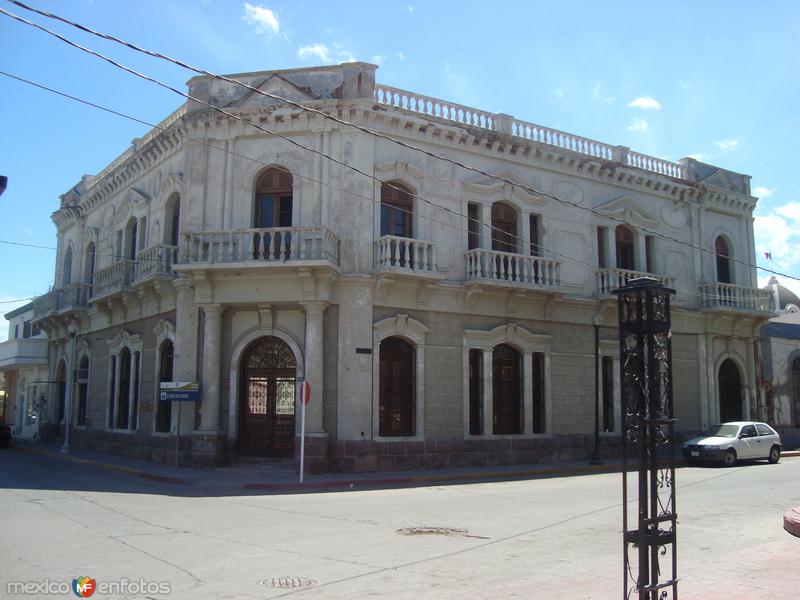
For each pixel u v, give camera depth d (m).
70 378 28.45
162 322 22.92
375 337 20.41
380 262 20.33
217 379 20.30
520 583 7.66
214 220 21.25
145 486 17.12
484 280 21.59
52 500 14.20
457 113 23.16
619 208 26.28
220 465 19.92
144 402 24.00
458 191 22.69
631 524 11.77
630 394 6.46
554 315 24.06
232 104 21.55
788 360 31.45
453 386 21.70
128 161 26.67
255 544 9.79
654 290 6.39
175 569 8.18
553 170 24.89
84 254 31.61
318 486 17.33
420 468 20.59
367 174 20.75
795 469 22.06
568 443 23.73
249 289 20.11
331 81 21.34
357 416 19.83
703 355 27.98
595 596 7.11
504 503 14.37
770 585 7.68
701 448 23.31
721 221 29.89
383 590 7.32
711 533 11.08
